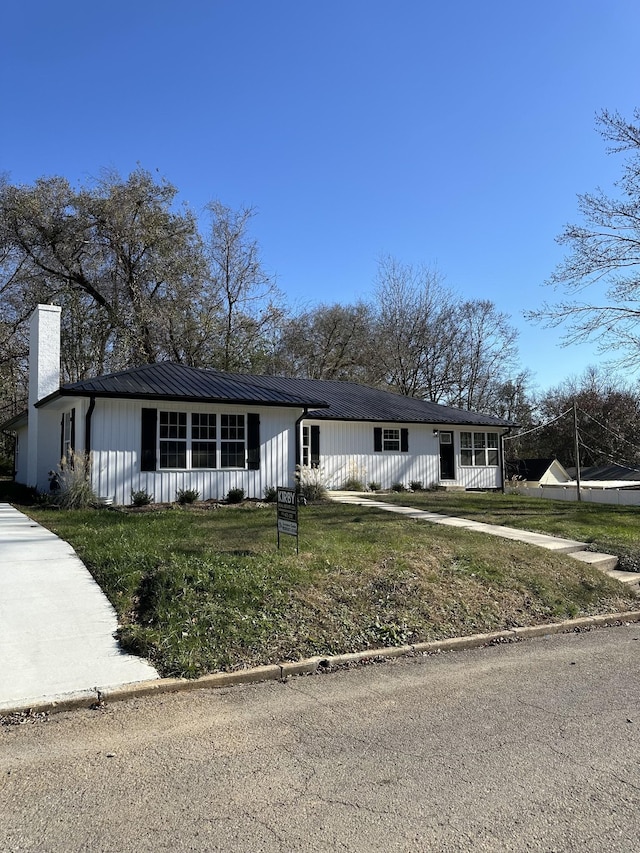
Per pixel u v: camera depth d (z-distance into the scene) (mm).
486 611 7066
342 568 7555
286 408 16594
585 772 3469
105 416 14195
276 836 2820
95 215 28609
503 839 2803
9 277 30594
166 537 8984
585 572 8891
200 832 2848
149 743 3830
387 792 3229
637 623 7402
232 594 6352
